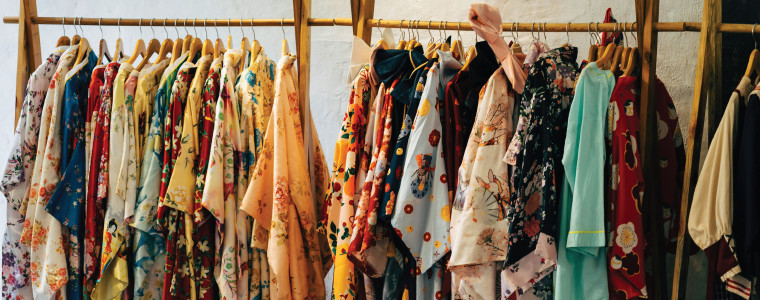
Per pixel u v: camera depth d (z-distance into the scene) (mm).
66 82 1438
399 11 1881
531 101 1176
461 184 1219
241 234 1386
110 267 1430
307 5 1474
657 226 1270
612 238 1137
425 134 1239
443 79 1282
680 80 1620
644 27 1217
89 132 1444
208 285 1400
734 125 1115
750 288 1080
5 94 2193
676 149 1375
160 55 1521
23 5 1536
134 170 1401
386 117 1311
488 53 1289
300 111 1483
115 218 1387
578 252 1159
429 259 1234
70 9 2129
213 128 1403
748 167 1061
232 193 1380
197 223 1349
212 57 1532
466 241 1167
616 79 1240
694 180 1232
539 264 1160
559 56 1222
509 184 1212
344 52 1926
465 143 1320
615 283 1132
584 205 1105
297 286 1382
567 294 1129
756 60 1187
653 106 1234
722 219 1079
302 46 1468
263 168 1375
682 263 1189
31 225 1435
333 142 1950
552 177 1136
